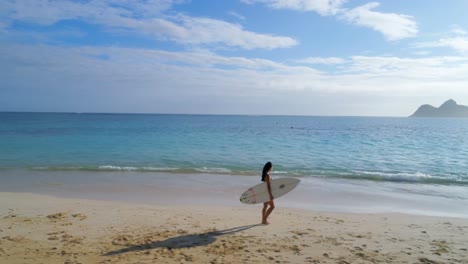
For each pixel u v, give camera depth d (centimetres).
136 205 1063
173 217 902
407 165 2227
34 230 762
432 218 959
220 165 2066
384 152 2909
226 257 610
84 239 704
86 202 1088
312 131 6344
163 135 4484
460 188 1484
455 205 1169
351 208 1108
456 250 669
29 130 5034
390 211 1076
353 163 2269
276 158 2419
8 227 782
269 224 846
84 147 2838
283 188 862
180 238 717
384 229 820
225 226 820
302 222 875
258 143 3569
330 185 1513
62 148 2738
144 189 1356
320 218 927
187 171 1811
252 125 9194
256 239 718
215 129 6556
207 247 662
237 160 2283
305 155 2622
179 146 3073
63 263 569
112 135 4281
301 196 1284
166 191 1326
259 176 1692
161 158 2312
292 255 626
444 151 3036
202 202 1150
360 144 3631
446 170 2048
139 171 1795
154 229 785
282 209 1047
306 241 710
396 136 5147
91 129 5562
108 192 1291
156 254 620
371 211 1067
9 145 2891
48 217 877
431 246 693
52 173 1686
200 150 2803
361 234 770
